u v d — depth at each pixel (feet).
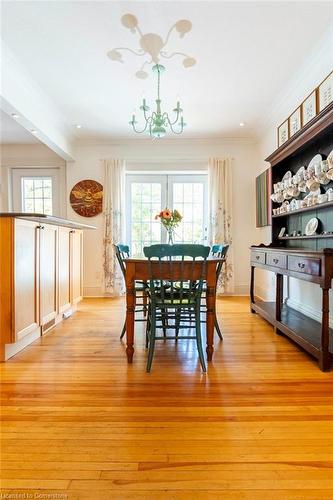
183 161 15.72
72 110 12.24
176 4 6.72
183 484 3.45
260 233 15.02
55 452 3.98
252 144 15.61
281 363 6.94
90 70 9.33
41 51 8.38
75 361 7.13
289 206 10.11
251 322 10.44
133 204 16.34
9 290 7.10
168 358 7.31
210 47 8.18
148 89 10.53
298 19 7.18
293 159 10.64
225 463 3.78
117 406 5.12
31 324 8.05
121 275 15.51
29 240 7.93
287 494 3.32
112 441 4.20
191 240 16.29
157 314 8.35
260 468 3.69
